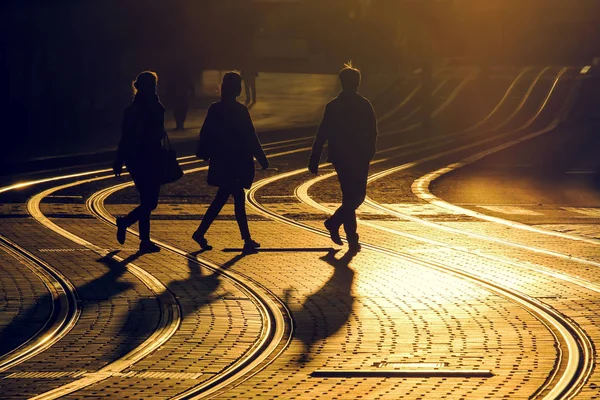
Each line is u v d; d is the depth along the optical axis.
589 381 10.25
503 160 46.97
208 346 12.00
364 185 19.92
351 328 12.96
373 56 102.25
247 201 29.03
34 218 24.22
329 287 15.89
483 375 10.53
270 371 10.82
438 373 10.59
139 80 19.16
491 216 26.25
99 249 19.61
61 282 16.12
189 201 28.84
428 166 42.97
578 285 16.05
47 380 10.40
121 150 19.20
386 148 52.34
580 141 57.19
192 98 70.69
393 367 10.91
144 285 15.95
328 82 93.44
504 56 125.31
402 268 17.75
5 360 11.31
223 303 14.59
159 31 68.00
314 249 19.97
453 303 14.55
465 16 126.31
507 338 12.32
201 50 71.88
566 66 109.25
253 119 65.56
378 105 81.88
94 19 62.75
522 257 19.03
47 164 40.25
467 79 94.50
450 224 24.25
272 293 15.36
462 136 61.12
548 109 78.69
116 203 27.92
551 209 29.20
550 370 10.72
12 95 57.94
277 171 38.84
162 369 10.89
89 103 61.12
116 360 11.32
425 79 64.56
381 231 22.80
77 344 12.09
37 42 58.81
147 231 19.39
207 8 71.38
